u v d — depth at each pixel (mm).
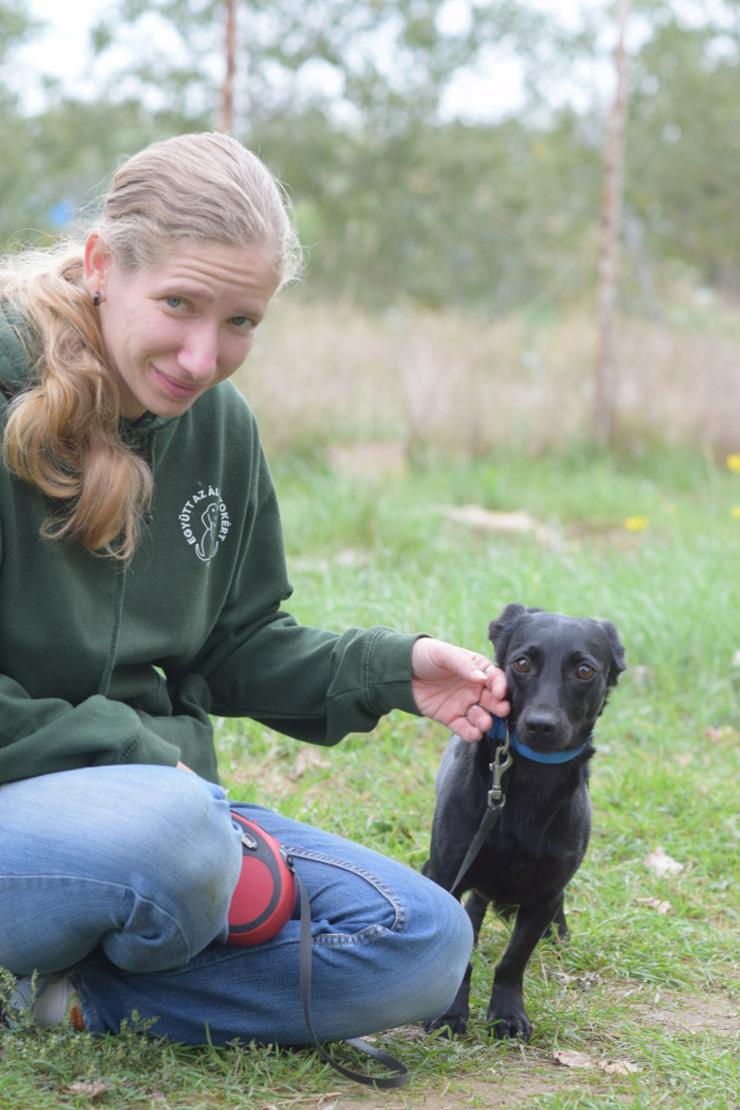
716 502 10008
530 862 3137
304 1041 2752
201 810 2473
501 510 9594
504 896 3229
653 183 19297
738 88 19188
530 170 20578
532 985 3373
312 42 18609
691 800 4727
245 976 2678
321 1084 2656
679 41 18844
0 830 2506
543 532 8516
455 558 7617
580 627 3299
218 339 2553
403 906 2701
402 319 14008
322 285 18875
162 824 2439
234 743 4879
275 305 11984
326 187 19812
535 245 21266
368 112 19891
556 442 11523
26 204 17094
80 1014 2686
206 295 2480
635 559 7723
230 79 9828
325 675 3072
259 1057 2699
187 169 2504
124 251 2516
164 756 2650
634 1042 3037
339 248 19906
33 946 2547
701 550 7816
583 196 20172
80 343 2588
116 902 2453
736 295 20594
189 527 2881
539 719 3027
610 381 11625
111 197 2578
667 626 6234
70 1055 2551
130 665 2836
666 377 12367
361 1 18562
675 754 5262
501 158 20672
